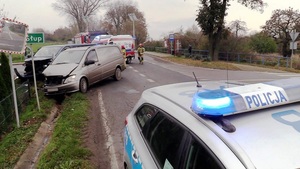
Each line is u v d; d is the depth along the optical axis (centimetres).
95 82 1285
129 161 345
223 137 186
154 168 252
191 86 337
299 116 207
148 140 296
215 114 199
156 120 292
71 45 1611
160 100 300
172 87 347
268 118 204
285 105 222
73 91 1139
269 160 168
